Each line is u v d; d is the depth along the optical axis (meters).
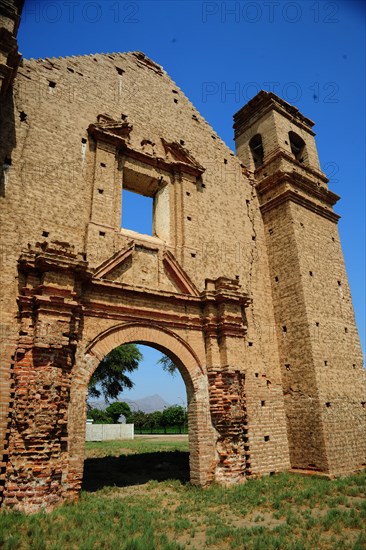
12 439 11.23
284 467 17.19
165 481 16.20
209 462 15.11
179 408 67.75
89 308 14.22
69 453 12.25
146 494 14.09
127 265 16.06
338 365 18.86
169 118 20.81
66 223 14.98
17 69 14.70
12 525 9.47
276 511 11.69
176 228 18.45
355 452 17.62
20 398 11.58
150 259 16.92
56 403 11.88
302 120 25.80
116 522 10.48
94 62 18.98
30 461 11.07
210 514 11.34
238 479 15.20
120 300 15.08
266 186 22.31
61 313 12.68
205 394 16.06
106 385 39.78
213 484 14.81
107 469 19.78
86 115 17.47
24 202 14.16
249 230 21.12
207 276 18.25
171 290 17.00
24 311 12.52
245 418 16.67
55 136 15.99
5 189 13.85
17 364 12.01
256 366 18.08
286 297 19.73
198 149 21.25
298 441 17.50
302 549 8.38
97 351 13.97
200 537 9.58
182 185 19.09
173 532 9.92
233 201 21.22
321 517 10.60
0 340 12.01
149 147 19.03
